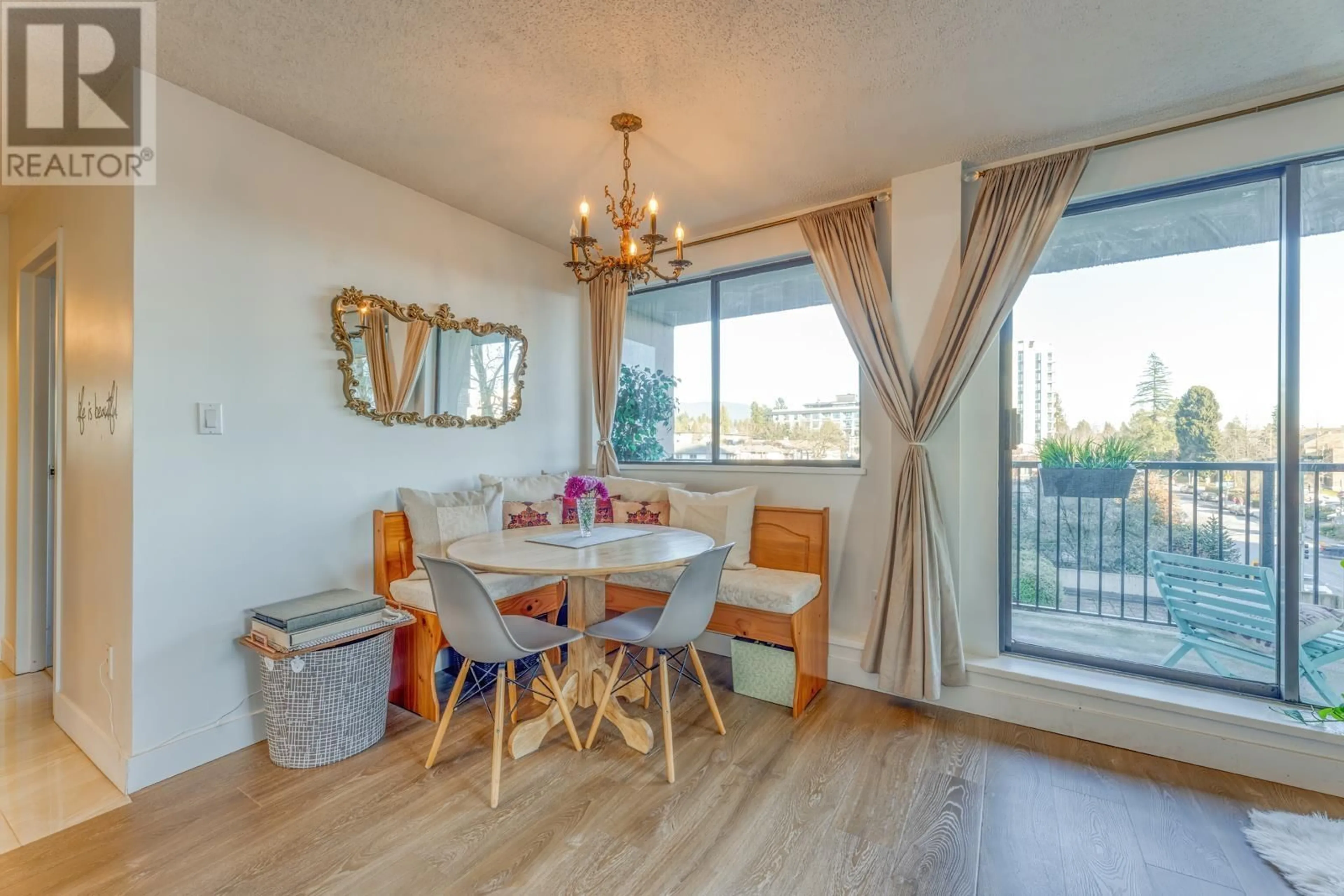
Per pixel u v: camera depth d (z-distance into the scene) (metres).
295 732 2.06
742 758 2.16
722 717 2.50
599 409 3.86
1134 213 2.44
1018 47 1.84
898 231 2.74
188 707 2.07
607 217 3.23
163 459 2.01
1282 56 1.87
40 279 2.89
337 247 2.57
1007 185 2.52
